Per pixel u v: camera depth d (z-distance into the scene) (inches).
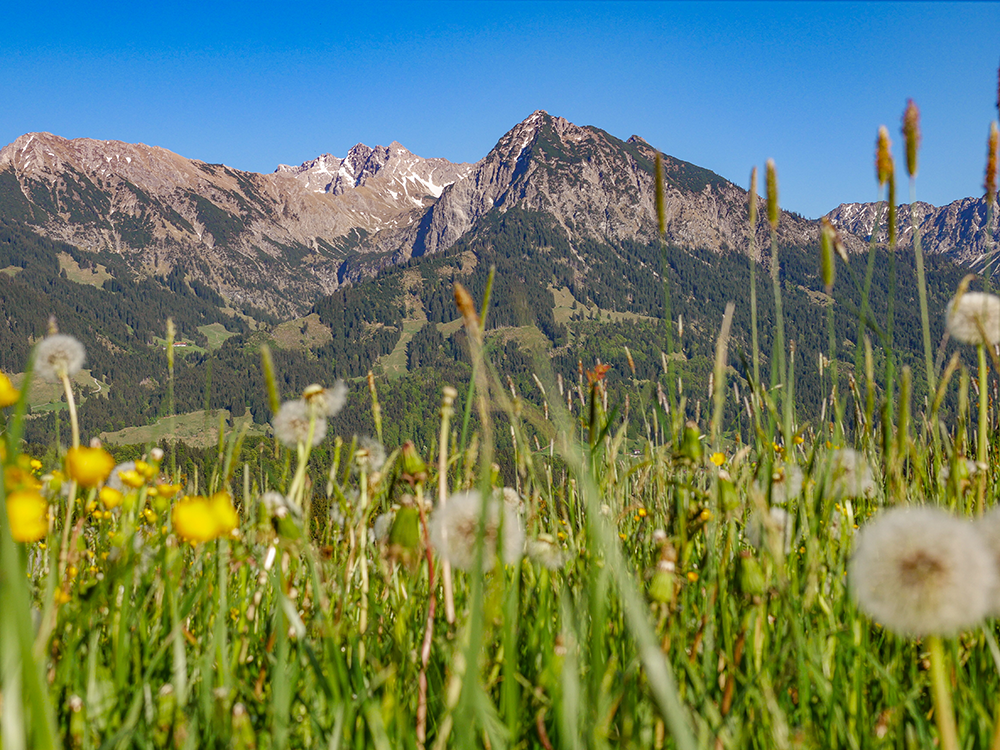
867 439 104.4
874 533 49.7
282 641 63.2
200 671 75.8
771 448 98.4
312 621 82.7
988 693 72.6
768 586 79.0
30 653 32.9
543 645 76.0
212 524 71.1
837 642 80.3
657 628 73.8
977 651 77.5
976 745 67.9
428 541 74.8
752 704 70.9
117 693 68.1
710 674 73.7
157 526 98.2
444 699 67.8
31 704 32.6
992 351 87.1
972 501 93.4
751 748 65.8
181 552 87.8
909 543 46.8
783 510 106.0
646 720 63.1
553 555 85.8
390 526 81.1
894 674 78.4
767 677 67.4
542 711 63.7
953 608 44.8
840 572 92.7
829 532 96.4
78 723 61.3
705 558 94.7
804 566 92.5
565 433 48.5
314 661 66.1
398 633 79.7
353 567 98.2
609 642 77.7
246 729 60.4
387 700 63.3
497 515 73.6
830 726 67.8
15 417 58.7
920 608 45.3
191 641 79.3
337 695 64.1
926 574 45.1
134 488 88.7
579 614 76.3
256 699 72.5
